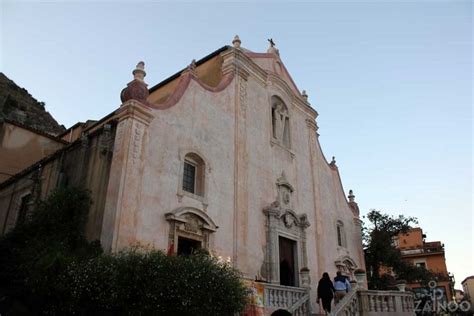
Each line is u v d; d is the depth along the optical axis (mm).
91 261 10922
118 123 14250
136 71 15078
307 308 14734
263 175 20484
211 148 17453
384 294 16547
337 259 24656
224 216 16969
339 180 28578
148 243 13055
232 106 19875
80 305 10461
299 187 23344
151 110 14812
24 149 26109
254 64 22594
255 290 12891
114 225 12219
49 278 10875
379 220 34875
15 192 21688
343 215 27594
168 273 10320
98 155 14633
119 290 10039
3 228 20938
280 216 20281
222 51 21953
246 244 17656
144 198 13516
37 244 12492
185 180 16031
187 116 16609
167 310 10008
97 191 13781
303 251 21500
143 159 13867
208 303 10328
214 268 11203
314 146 26516
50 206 13625
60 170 17078
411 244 56250
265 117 22281
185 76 17562
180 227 14453
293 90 26531
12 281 12531
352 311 15461
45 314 11047
